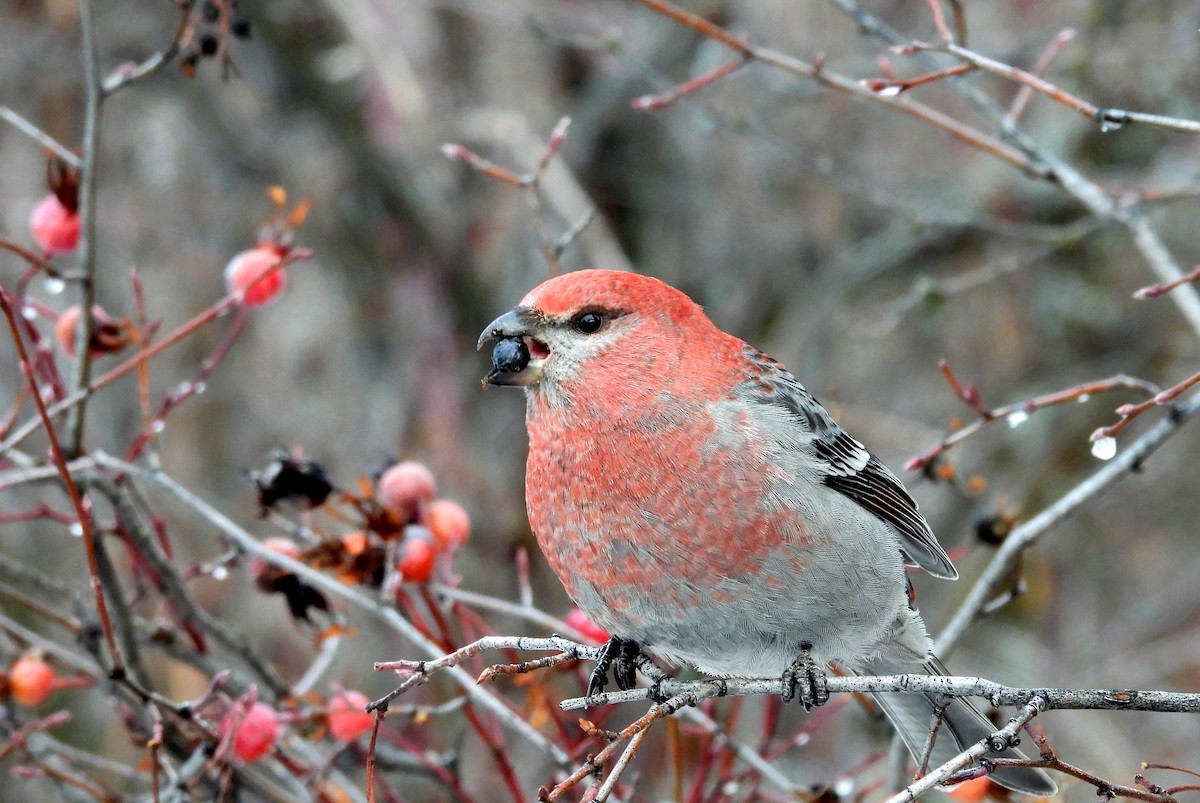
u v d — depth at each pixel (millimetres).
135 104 12539
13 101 12352
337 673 10820
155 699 6336
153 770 6203
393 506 7094
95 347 7199
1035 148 8133
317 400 12406
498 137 12359
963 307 13484
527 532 12188
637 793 8023
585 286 6371
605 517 6199
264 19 12414
